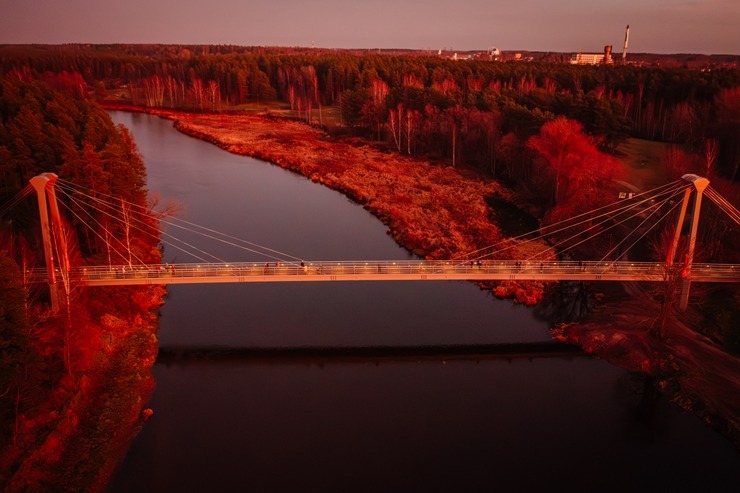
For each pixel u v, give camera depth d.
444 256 72.56
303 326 58.50
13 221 55.38
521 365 51.84
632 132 124.44
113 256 62.59
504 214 90.44
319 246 77.50
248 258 72.44
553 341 55.69
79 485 35.75
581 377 49.81
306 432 43.12
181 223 85.81
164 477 38.00
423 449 41.53
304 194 103.19
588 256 71.19
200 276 55.12
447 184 105.25
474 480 38.66
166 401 46.12
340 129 154.00
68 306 43.72
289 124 167.88
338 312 61.44
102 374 45.88
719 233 65.44
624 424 43.81
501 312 61.31
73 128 73.62
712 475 38.62
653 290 60.78
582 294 64.38
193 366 51.16
